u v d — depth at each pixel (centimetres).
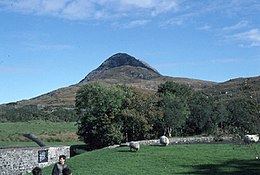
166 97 6638
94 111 6069
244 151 3656
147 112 6256
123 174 3014
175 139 5369
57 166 1998
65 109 13062
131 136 6169
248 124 2275
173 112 6462
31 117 11538
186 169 3116
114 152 4044
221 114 6475
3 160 4150
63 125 10012
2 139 7312
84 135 6066
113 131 5928
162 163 3359
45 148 4712
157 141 5159
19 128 9250
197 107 6775
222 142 4656
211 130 6600
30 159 4456
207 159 3422
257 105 2292
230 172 2945
